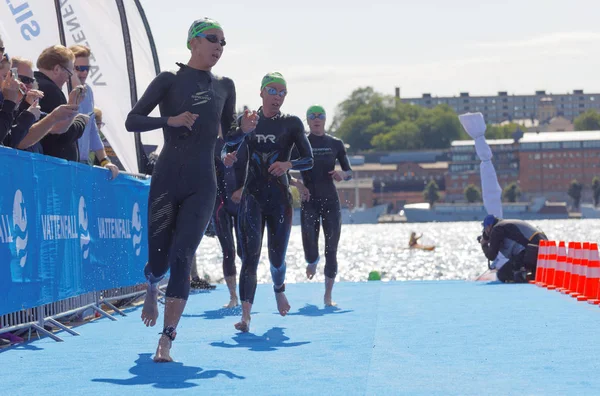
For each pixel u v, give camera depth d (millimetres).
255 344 6520
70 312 8156
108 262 9289
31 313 7293
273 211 7598
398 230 143625
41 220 7223
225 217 10133
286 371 5117
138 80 13688
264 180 7500
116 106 12734
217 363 5527
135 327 8141
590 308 9227
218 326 8008
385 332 7156
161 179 5980
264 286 14688
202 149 6027
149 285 6230
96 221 8859
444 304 10055
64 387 4684
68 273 7906
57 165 7656
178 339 6965
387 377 4812
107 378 4988
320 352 5969
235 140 6449
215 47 6105
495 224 14477
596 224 149250
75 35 12516
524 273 14078
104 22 12602
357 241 94938
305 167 7629
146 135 14164
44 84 7969
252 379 4844
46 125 7098
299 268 46938
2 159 6410
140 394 4414
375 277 16859
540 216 197750
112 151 13266
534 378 4656
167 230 6031
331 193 10125
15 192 6656
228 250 10188
